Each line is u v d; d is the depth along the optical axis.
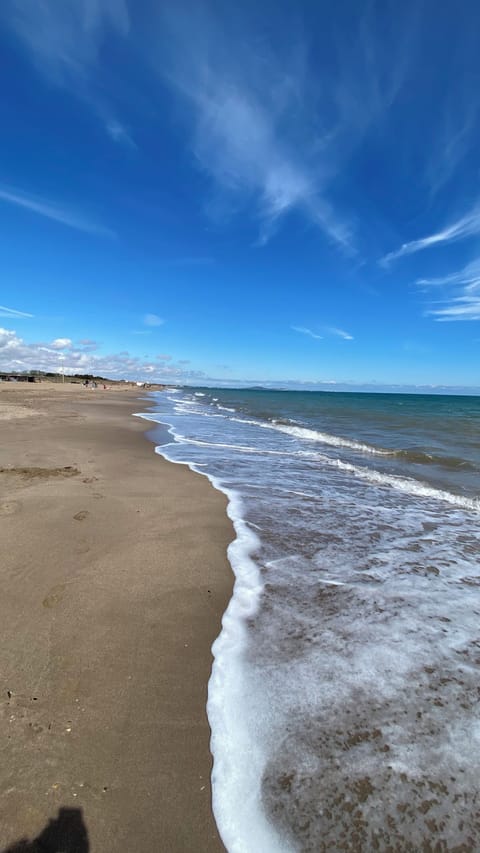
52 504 5.56
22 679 2.44
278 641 2.91
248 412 27.84
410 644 2.90
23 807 1.72
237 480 7.64
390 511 6.04
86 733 2.08
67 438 11.48
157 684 2.46
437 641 2.94
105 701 2.30
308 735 2.12
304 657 2.74
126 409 25.22
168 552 4.31
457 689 2.45
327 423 20.00
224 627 3.07
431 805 1.76
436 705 2.33
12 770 1.87
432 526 5.42
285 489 7.11
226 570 3.99
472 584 3.82
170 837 1.64
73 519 5.05
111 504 5.71
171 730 2.13
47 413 18.50
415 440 13.55
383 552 4.54
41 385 56.44
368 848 1.61
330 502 6.43
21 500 5.68
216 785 1.85
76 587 3.52
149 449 10.59
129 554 4.21
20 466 7.66
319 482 7.71
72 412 19.98
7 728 2.09
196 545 4.54
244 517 5.55
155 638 2.90
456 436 14.73
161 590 3.55
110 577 3.72
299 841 1.63
